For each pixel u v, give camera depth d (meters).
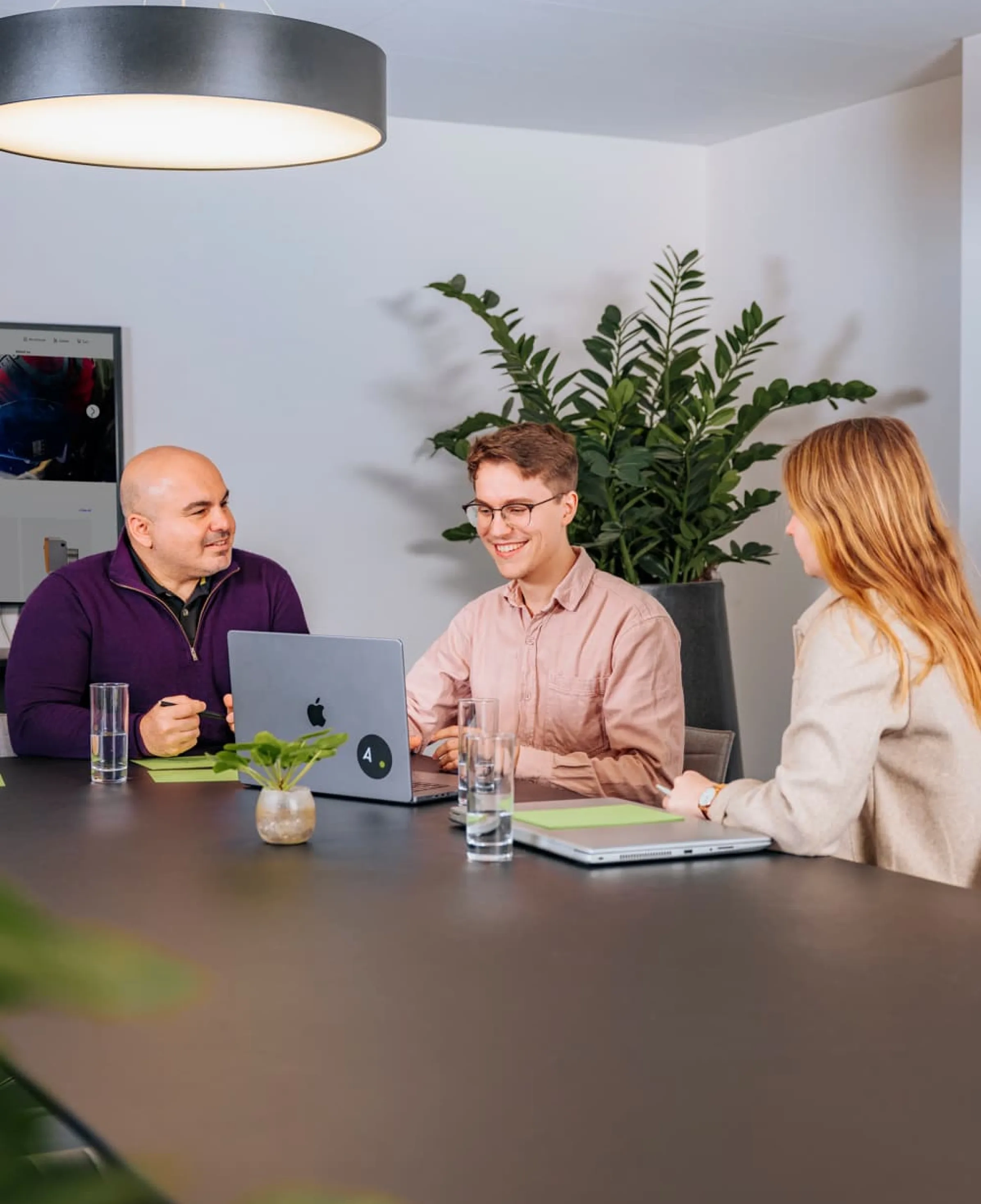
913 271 4.61
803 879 1.71
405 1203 0.72
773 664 5.28
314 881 1.70
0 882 0.29
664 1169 0.85
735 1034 1.12
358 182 5.01
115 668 2.99
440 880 1.71
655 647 2.75
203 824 2.08
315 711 2.32
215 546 2.98
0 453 4.55
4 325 4.54
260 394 4.91
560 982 1.27
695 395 5.38
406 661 5.18
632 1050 1.08
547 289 5.32
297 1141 0.90
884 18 3.93
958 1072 1.03
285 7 3.79
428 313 5.14
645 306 5.47
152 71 1.95
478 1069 1.04
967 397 4.16
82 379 4.63
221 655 3.07
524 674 2.89
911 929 1.47
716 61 4.34
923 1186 0.83
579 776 2.58
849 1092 0.99
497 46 4.18
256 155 2.46
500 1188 0.82
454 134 5.14
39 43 1.96
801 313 5.08
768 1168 0.85
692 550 4.86
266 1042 1.10
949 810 1.92
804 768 1.86
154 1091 0.99
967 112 4.10
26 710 2.85
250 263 4.87
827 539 1.97
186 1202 0.80
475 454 2.82
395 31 4.02
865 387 4.49
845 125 4.86
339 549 5.05
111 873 1.75
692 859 1.83
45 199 4.59
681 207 5.50
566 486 2.80
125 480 2.98
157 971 0.28
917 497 1.95
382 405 5.09
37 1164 0.33
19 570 4.59
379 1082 1.01
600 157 5.36
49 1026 1.14
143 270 4.73
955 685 1.91
